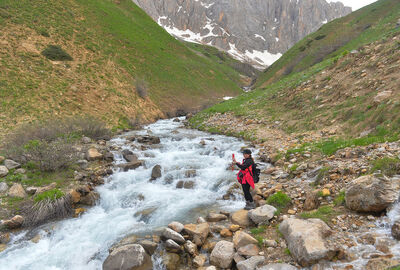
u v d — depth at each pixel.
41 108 20.59
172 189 10.15
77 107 23.20
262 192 8.28
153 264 5.58
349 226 5.09
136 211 8.41
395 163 6.27
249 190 7.76
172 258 5.66
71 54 31.05
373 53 16.86
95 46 36.22
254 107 24.03
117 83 31.20
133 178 11.13
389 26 36.00
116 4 62.97
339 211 5.71
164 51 54.56
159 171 11.30
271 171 10.30
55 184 9.66
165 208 8.38
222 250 5.41
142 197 9.38
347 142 9.73
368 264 3.93
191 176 10.99
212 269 5.04
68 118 18.91
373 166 6.68
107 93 27.64
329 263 4.21
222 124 22.38
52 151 10.99
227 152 14.12
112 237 6.91
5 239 7.03
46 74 24.88
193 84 48.34
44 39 30.17
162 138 19.14
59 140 13.97
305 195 7.16
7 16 29.53
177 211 8.10
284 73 73.44
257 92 31.97
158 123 28.33
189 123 27.17
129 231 7.13
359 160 7.56
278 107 21.25
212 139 17.89
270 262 4.75
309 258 4.29
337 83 17.17
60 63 27.98
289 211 6.62
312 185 7.58
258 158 12.70
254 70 170.50
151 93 35.66
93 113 23.56
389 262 3.78
